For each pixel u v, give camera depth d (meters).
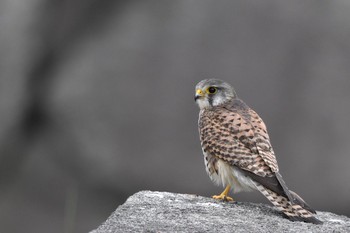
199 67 15.54
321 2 15.63
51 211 15.80
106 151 15.59
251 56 15.48
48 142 15.98
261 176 9.60
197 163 15.31
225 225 8.90
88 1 16.33
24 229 15.78
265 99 15.32
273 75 15.37
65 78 16.06
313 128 15.17
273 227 8.95
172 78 15.60
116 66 15.81
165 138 15.44
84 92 15.86
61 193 15.83
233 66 15.47
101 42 16.05
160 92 15.58
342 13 15.58
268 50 15.47
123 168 15.49
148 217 9.04
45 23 16.53
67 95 15.93
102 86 15.79
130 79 15.71
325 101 15.23
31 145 16.05
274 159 9.80
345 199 15.01
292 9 15.58
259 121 10.26
